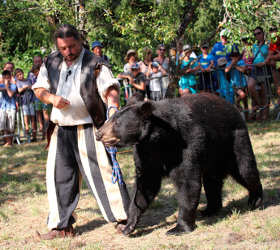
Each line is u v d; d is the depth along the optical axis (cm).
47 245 402
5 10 993
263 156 685
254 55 985
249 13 686
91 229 450
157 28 794
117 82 386
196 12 1113
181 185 395
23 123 1032
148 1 909
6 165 792
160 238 399
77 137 404
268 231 378
